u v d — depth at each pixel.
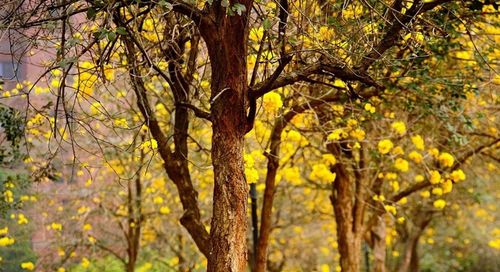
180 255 11.97
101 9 4.36
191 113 7.24
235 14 4.54
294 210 13.51
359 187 9.09
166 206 10.67
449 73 7.80
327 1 5.45
